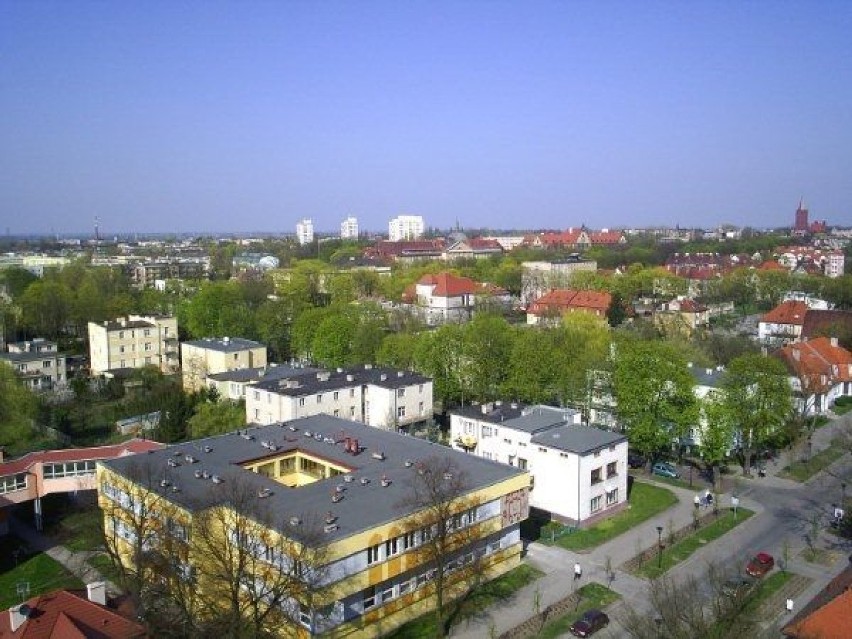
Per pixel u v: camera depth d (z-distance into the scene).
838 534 70.44
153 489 57.62
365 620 51.97
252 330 152.50
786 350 117.88
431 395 105.19
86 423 110.38
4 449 93.00
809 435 96.00
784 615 55.31
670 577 61.91
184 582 52.31
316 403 97.44
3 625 43.09
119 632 44.00
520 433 77.50
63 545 68.50
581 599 58.66
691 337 150.00
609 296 182.62
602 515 75.00
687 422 83.94
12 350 140.75
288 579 46.97
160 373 133.00
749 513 75.94
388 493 57.62
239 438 72.00
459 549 58.16
